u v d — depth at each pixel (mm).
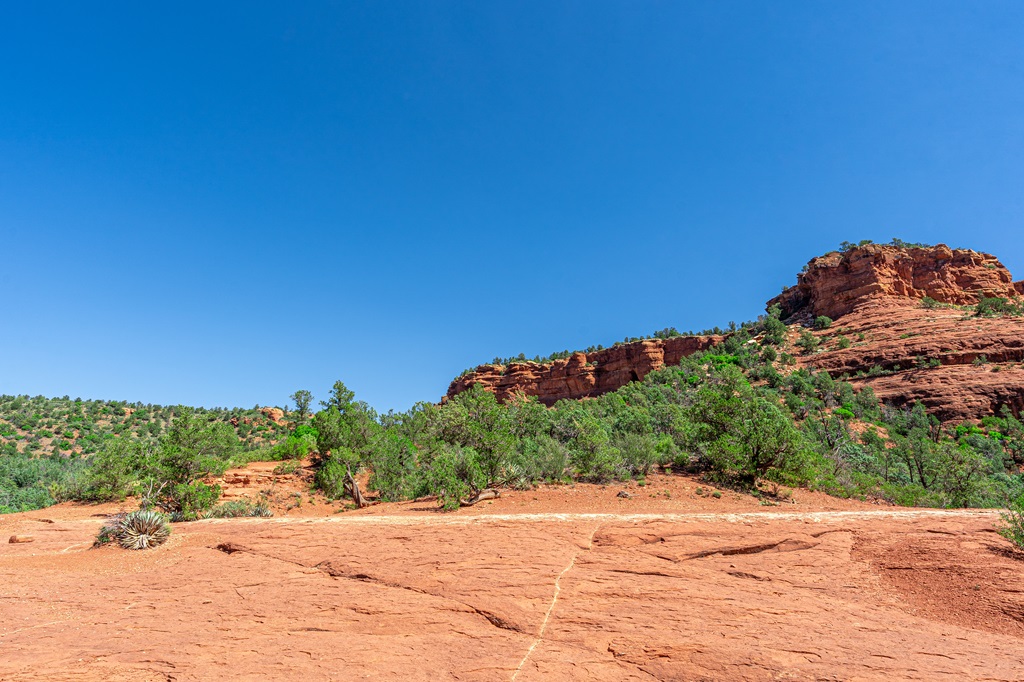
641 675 5492
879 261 98938
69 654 6027
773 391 61469
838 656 5863
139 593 8578
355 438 31453
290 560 10398
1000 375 59156
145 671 5594
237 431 62969
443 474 17719
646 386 71062
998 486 28344
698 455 23500
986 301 83000
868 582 8859
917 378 64125
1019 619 7102
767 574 9102
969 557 9469
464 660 5848
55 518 20375
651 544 10695
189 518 18766
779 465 19984
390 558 9898
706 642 6238
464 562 9477
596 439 20906
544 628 6781
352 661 5820
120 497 25375
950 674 5430
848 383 67938
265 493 26297
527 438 26938
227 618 7262
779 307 120375
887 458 38812
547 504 17000
